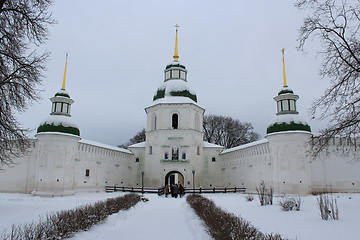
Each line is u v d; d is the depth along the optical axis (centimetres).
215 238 889
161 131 4125
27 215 1427
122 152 4100
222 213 1085
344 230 1012
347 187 2734
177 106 4197
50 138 2906
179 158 4028
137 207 1891
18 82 1546
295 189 2758
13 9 1484
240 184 3734
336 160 2794
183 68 4616
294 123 2878
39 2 1537
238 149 3788
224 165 4259
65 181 2919
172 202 2417
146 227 1209
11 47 1527
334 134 1486
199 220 1297
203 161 4328
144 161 4325
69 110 3222
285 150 2861
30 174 3014
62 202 2150
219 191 3541
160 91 4441
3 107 1500
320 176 2791
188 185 3944
